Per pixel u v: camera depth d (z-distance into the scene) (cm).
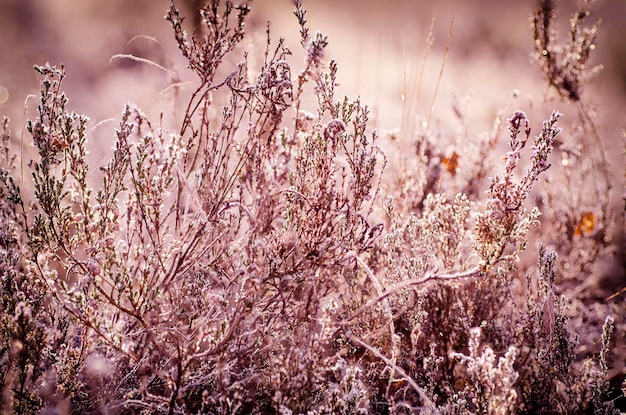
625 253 364
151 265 213
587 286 363
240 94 214
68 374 201
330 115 223
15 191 207
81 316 189
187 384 209
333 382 234
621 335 280
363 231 216
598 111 516
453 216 254
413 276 236
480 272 213
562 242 365
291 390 195
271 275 209
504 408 188
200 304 214
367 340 238
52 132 207
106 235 209
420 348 256
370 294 243
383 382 242
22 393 189
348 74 612
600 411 217
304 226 215
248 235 198
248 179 205
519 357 251
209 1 221
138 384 214
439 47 790
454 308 257
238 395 190
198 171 218
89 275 194
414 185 332
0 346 203
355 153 217
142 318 200
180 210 226
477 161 359
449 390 229
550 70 383
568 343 232
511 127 206
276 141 225
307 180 220
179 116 318
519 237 207
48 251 208
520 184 205
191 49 217
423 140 353
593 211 382
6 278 205
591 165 401
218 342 189
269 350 218
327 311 204
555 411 230
